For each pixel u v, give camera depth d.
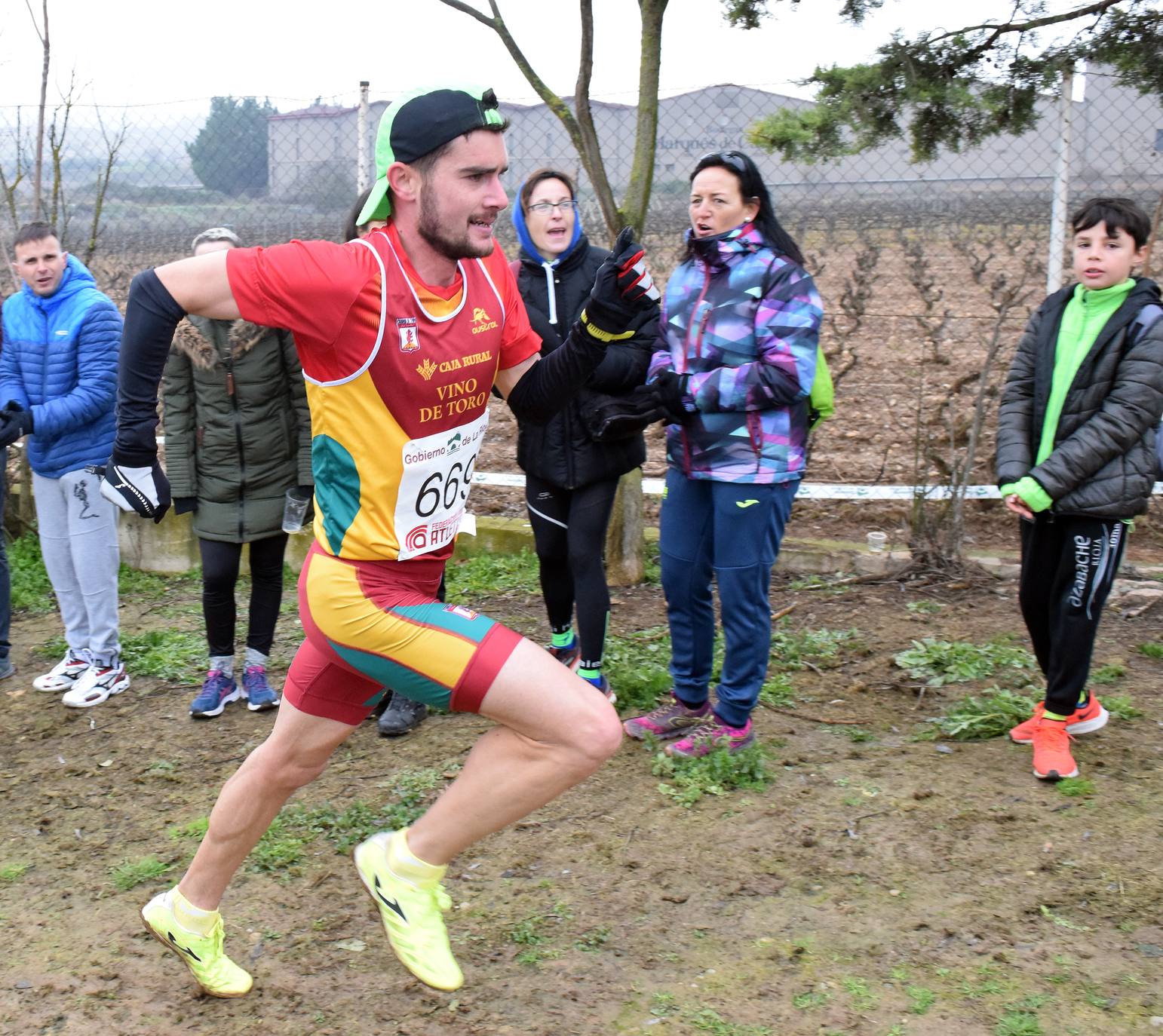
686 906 3.34
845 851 3.59
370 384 2.38
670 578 4.18
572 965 3.09
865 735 4.38
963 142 6.96
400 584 2.53
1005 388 4.09
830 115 6.57
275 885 3.51
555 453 4.32
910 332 12.45
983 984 2.95
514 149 9.79
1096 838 3.59
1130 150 7.35
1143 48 6.18
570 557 4.44
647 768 4.16
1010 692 4.64
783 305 3.80
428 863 2.57
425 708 4.66
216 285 2.30
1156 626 5.40
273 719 4.74
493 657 2.41
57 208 7.05
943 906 3.28
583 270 4.38
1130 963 3.01
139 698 4.99
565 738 2.40
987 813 3.77
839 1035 2.78
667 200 15.22
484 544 6.62
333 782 4.14
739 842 3.65
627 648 5.17
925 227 22.44
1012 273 16.84
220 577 4.61
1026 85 6.51
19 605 6.24
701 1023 2.84
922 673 4.90
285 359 4.48
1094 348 3.77
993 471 6.86
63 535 4.98
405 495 2.48
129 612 6.07
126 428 2.40
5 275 8.30
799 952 3.10
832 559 6.16
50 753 4.49
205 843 2.79
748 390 3.79
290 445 4.57
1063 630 3.93
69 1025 2.90
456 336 2.44
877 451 8.06
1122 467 3.77
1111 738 4.26
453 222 2.31
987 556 6.10
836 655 5.14
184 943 2.84
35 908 3.43
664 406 3.92
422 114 2.27
